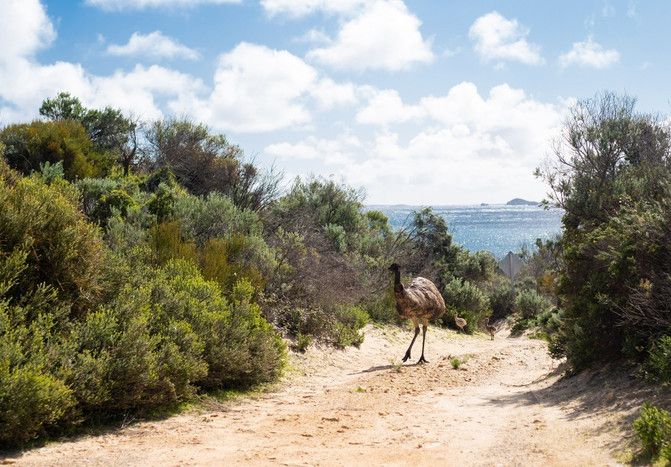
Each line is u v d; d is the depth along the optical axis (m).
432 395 10.29
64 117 22.97
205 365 9.27
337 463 5.68
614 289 10.05
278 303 15.34
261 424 7.71
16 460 5.87
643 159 12.20
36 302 7.71
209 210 15.66
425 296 15.28
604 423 6.67
